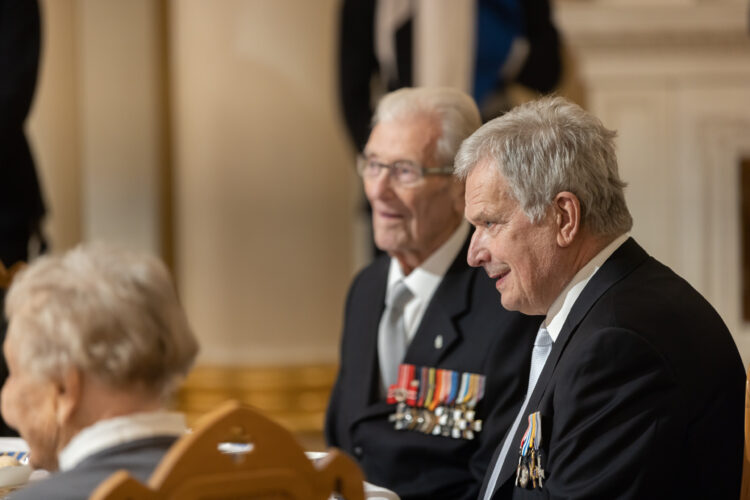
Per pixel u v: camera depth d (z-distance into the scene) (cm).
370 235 1156
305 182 1345
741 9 1288
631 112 1323
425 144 594
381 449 576
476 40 1034
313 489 324
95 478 310
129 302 325
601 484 405
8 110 982
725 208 1323
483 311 576
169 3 1445
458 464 559
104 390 324
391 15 1047
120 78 1441
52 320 319
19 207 1031
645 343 416
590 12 1297
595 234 452
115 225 1448
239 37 1329
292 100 1336
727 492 432
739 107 1311
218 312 1342
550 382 439
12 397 333
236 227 1337
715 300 1332
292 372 1334
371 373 612
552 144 446
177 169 1398
